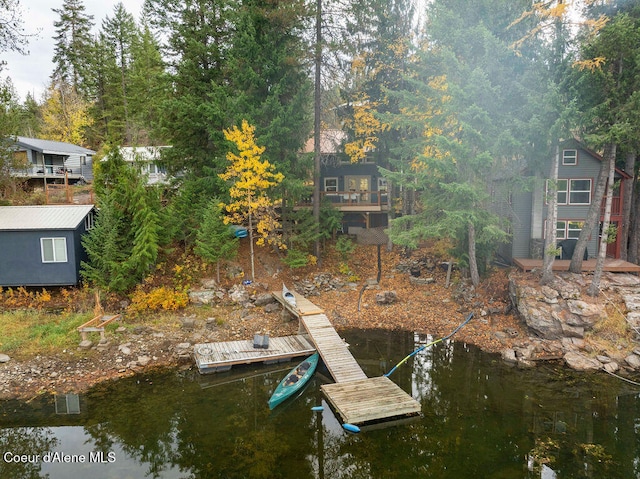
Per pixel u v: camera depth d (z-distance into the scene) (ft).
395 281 73.20
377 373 47.93
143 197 63.00
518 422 37.81
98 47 136.67
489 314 60.13
